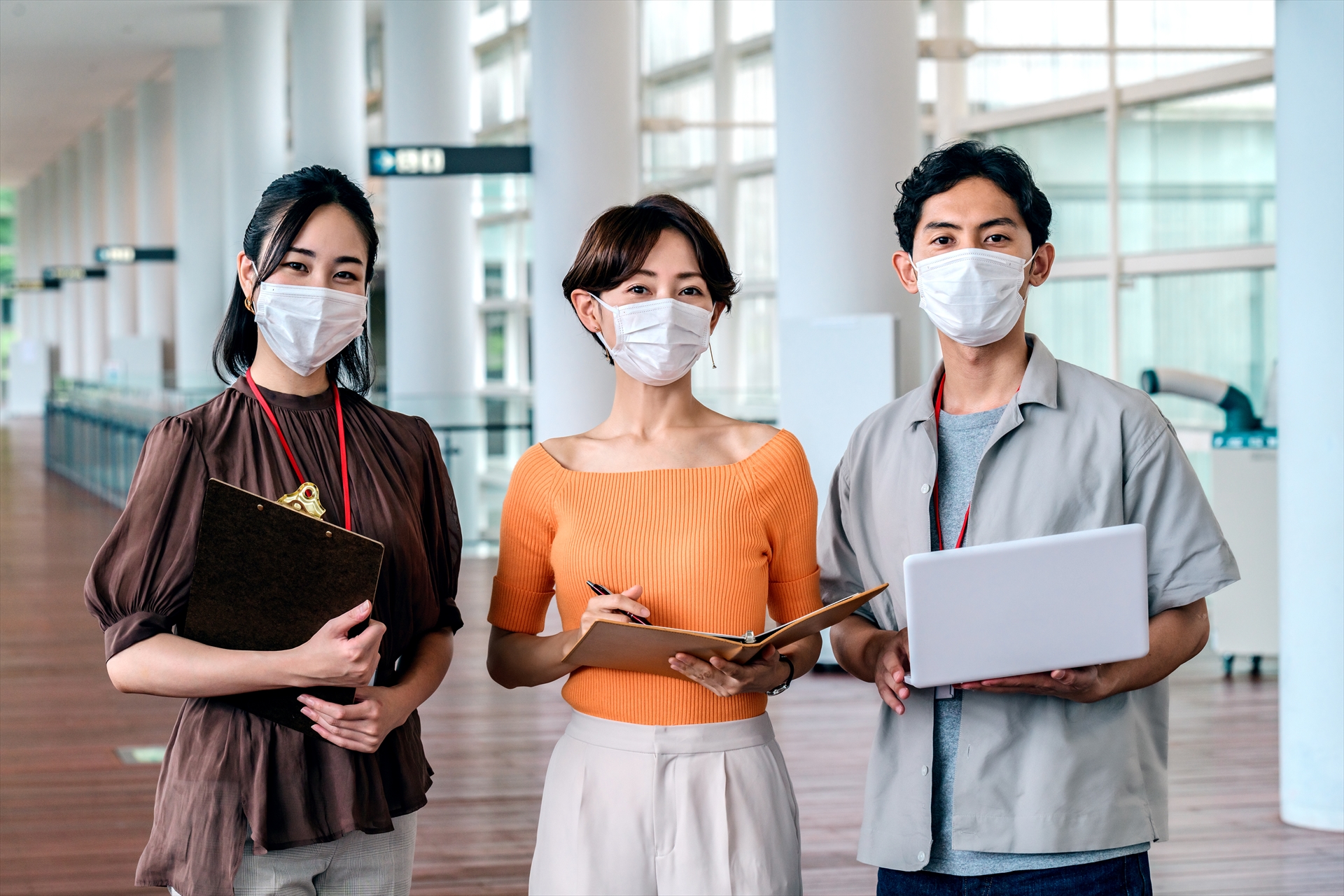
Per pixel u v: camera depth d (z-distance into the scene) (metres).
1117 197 9.59
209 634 1.71
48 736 5.30
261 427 1.85
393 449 1.95
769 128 12.41
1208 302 9.08
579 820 1.88
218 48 19.58
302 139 13.23
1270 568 6.39
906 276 2.15
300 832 1.75
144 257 22.70
